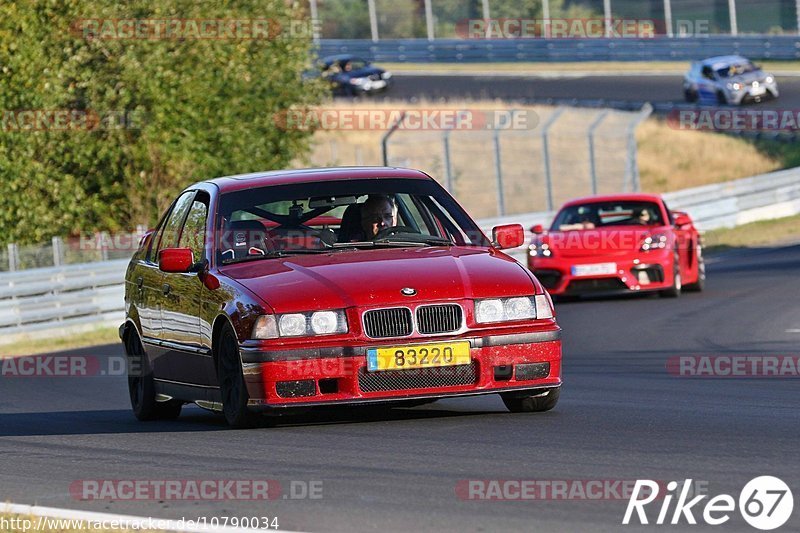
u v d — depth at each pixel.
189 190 31.09
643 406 29.09
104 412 35.22
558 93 169.75
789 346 42.19
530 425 25.66
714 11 185.50
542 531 16.67
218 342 26.73
